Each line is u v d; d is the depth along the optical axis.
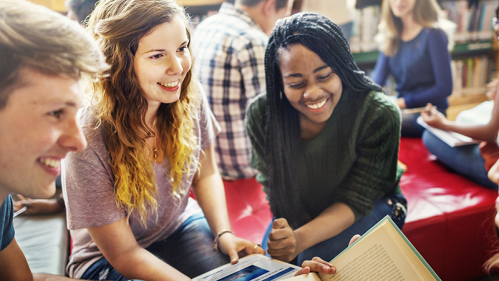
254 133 1.25
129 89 0.86
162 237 1.18
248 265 0.96
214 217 1.16
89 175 0.90
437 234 1.38
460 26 2.71
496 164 1.41
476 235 1.42
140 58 0.84
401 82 2.20
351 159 1.17
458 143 1.60
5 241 0.82
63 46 0.55
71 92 0.58
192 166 1.10
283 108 1.17
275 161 1.21
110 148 0.90
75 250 1.11
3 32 0.52
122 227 0.98
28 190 0.65
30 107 0.56
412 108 2.12
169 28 0.83
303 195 1.25
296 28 1.02
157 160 1.01
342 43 1.04
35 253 1.20
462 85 2.76
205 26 1.63
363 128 1.14
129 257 0.98
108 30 0.81
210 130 1.17
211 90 1.57
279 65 1.08
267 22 1.62
